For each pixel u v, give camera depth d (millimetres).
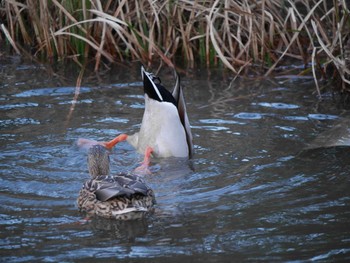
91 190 10344
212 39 16922
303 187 11062
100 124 13828
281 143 12961
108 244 9141
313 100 15258
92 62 17828
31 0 18234
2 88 15734
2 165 11898
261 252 8844
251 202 10516
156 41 18375
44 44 18234
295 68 17438
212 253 8828
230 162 12180
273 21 17562
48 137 13133
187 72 17250
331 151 12570
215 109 14688
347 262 8547
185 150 12633
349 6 17984
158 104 12570
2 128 13438
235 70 17312
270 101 15188
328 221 9766
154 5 17766
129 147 13305
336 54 16891
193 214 10117
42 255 8805
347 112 14461
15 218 9969
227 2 17391
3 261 8633
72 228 9680
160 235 9430
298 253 8805
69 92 15625
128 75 16891
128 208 9961
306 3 18031
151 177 11664
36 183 11273
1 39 19547
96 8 17797
